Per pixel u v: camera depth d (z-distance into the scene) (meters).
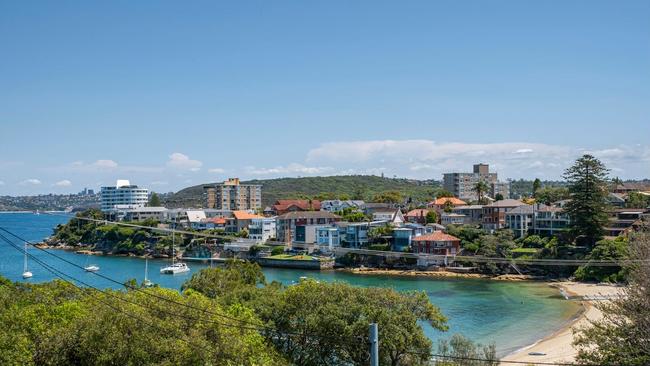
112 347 35.94
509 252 149.25
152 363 35.78
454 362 46.66
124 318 37.91
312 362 47.91
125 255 199.75
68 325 39.31
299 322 49.78
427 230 170.00
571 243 147.00
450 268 148.25
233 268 82.00
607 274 127.88
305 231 181.88
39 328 39.12
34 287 56.12
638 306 36.72
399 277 142.12
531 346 76.62
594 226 140.75
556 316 95.62
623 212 153.38
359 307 48.31
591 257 132.75
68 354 36.75
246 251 178.00
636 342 36.22
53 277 138.12
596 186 141.25
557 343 77.44
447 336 79.38
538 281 134.25
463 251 155.88
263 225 196.12
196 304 44.31
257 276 83.25
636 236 42.53
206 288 70.56
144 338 36.81
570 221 151.62
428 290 121.75
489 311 99.94
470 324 90.56
